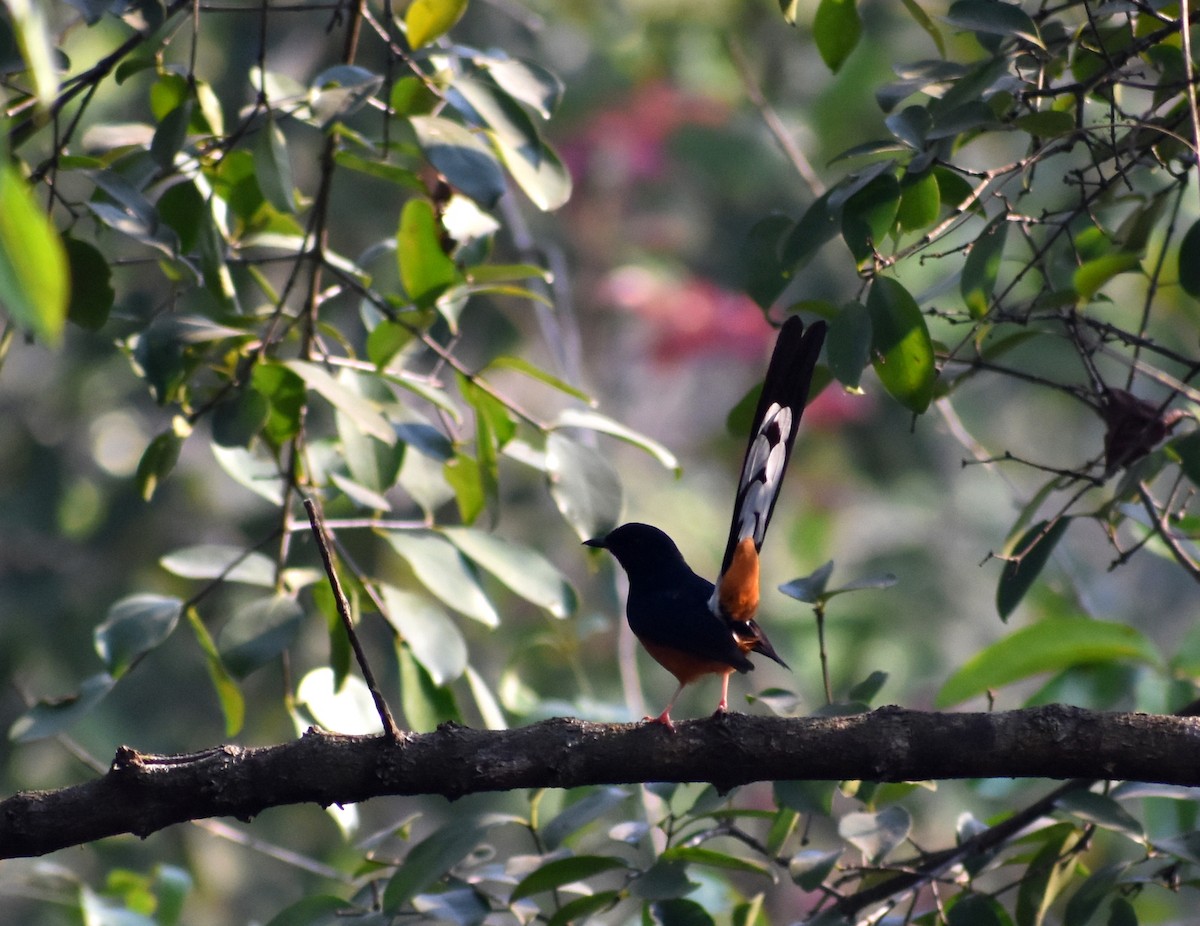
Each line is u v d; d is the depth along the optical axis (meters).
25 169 8.27
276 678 17.59
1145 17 8.15
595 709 10.09
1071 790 7.65
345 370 8.91
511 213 13.74
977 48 16.00
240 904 17.62
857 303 6.69
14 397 19.58
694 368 23.42
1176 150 7.74
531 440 8.98
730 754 5.99
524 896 7.28
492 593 17.61
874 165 6.92
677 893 7.02
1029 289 14.84
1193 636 8.62
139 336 7.90
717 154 20.67
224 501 19.38
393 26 8.60
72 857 17.00
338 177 17.05
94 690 8.05
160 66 8.17
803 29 21.03
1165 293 14.93
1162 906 9.80
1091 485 7.58
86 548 18.55
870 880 8.20
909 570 21.17
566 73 21.86
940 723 5.96
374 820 18.94
